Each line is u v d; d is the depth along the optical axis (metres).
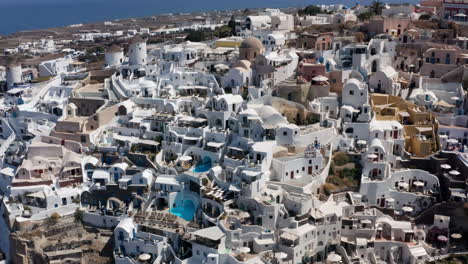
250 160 117.69
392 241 103.50
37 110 166.00
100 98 158.75
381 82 145.00
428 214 109.56
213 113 136.00
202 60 175.75
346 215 108.25
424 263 100.19
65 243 113.44
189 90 157.50
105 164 134.50
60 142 142.50
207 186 117.19
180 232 107.25
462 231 108.19
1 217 126.75
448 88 146.50
